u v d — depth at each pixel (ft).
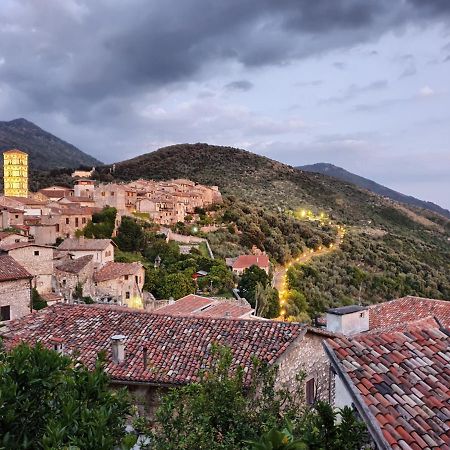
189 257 250.78
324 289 276.82
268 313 207.31
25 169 376.89
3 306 113.09
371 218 556.10
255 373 34.83
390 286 284.20
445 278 320.09
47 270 180.34
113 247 237.25
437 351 32.83
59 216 246.27
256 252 315.17
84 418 21.53
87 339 63.26
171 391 32.58
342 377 28.27
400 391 27.78
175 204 331.36
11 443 21.53
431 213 649.61
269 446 19.63
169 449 26.35
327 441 22.48
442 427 25.70
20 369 23.48
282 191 597.93
